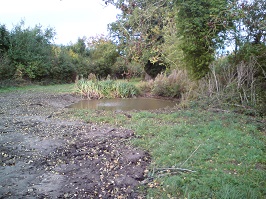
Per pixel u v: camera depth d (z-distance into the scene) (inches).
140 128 221.3
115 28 334.3
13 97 442.6
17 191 113.1
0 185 118.9
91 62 936.3
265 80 325.4
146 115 287.1
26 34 719.1
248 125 225.8
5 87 591.2
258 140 180.7
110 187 117.3
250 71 322.0
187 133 203.2
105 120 261.9
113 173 132.6
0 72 602.9
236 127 221.5
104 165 143.8
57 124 242.4
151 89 577.9
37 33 796.6
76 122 254.5
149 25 251.8
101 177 127.8
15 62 671.8
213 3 317.1
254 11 285.3
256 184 113.3
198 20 339.6
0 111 306.2
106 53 867.4
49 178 127.0
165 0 239.9
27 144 179.5
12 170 136.8
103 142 185.3
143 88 594.2
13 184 120.1
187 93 387.9
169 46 483.5
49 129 221.9
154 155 156.5
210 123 231.3
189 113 285.4
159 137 192.4
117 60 852.0
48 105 375.9
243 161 143.4
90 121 259.8
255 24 285.0
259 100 293.3
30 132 211.3
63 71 832.3
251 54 332.2
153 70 754.2
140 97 545.3
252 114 279.7
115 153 162.7
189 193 107.3
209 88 348.8
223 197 102.7
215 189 110.1
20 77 673.6
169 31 462.3
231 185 111.6
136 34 254.4
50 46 838.5
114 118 274.7
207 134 196.5
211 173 127.0
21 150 167.5
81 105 418.0
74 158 155.3
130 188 116.4
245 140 179.8
